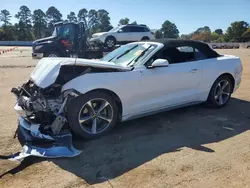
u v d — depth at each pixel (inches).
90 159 150.3
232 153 155.3
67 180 130.3
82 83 167.9
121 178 131.3
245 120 212.2
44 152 153.9
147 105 195.9
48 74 169.8
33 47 641.0
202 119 214.1
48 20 3882.9
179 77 209.0
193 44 226.8
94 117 175.8
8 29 3535.9
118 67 184.2
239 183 125.8
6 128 196.2
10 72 479.8
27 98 172.1
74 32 613.3
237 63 250.1
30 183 128.1
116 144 169.0
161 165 142.5
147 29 932.0
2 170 139.1
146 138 177.6
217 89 239.8
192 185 124.6
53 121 167.0
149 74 193.3
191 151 158.4
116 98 182.5
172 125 201.3
